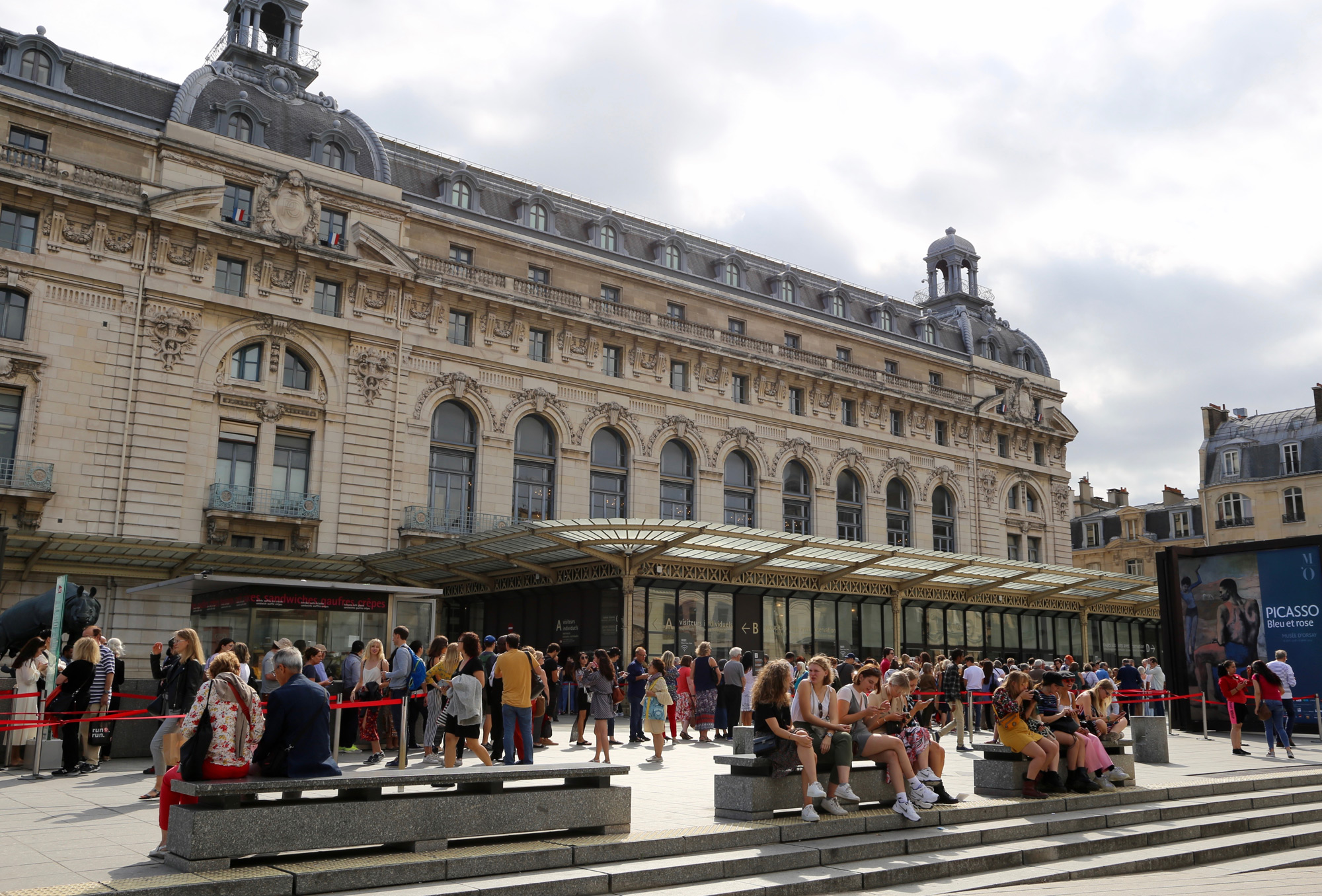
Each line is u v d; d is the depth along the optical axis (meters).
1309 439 68.25
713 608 37.09
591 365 44.03
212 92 37.78
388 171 40.97
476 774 9.44
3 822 11.13
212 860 8.13
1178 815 13.98
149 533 32.78
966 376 61.06
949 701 22.78
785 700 11.48
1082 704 15.92
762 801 11.23
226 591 19.69
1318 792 16.20
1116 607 51.00
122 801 12.90
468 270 41.38
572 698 31.05
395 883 8.46
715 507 46.84
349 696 18.23
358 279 38.41
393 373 38.78
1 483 30.70
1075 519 84.06
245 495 34.97
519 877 8.86
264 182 36.84
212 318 35.22
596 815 10.27
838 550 34.47
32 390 31.66
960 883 10.20
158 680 19.28
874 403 54.03
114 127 34.31
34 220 32.59
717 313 50.84
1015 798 13.54
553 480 42.47
